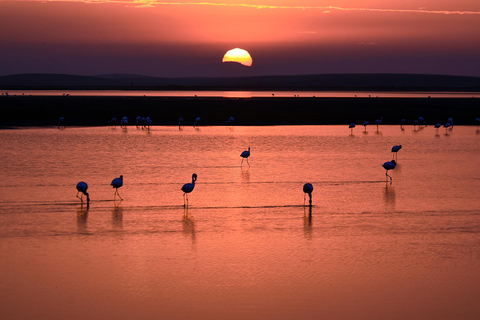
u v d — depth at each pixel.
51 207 25.47
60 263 18.41
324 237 21.41
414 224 23.27
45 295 15.97
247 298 15.88
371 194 28.81
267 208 25.77
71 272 17.66
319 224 23.19
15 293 16.09
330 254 19.50
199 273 17.66
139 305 15.38
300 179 32.62
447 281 17.22
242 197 27.89
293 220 23.77
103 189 29.23
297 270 18.00
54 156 40.38
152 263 18.48
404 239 21.23
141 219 23.64
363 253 19.64
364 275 17.62
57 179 31.73
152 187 29.95
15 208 25.19
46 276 17.31
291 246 20.30
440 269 18.20
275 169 35.97
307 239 21.12
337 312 15.09
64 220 23.34
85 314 14.85
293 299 15.84
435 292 16.42
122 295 15.99
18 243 20.33
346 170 35.78
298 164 38.03
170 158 40.19
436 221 23.73
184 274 17.55
